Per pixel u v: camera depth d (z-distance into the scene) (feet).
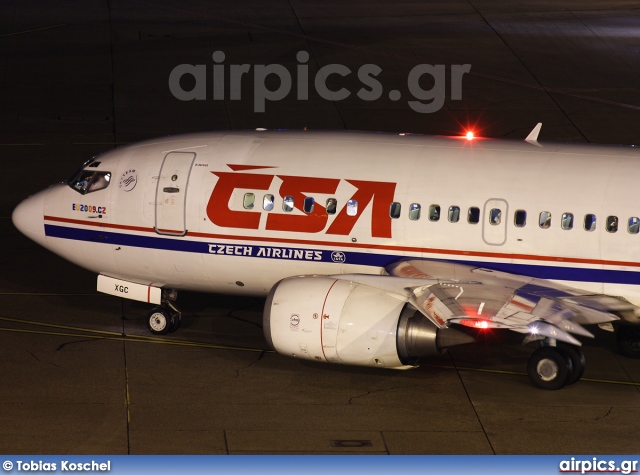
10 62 451.94
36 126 392.27
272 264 240.94
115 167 251.39
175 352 239.09
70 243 256.11
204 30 499.51
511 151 237.45
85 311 261.85
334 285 221.46
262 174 240.53
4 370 226.38
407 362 219.00
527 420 208.64
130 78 438.40
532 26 515.50
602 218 224.33
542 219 226.99
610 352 244.83
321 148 242.78
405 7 545.03
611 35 504.02
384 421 207.31
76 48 471.21
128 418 205.87
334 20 519.60
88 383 221.25
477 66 458.91
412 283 219.20
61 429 200.75
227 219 240.73
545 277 228.63
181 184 244.01
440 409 212.84
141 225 247.09
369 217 233.76
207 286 251.39
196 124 395.34
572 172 229.86
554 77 449.48
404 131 389.39
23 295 271.08
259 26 507.30
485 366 234.38
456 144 241.55
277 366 232.53
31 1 536.01
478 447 197.06
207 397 216.33
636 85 443.32
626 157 231.91
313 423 205.77
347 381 225.35
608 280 225.35
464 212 230.07
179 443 196.44
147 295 252.83
